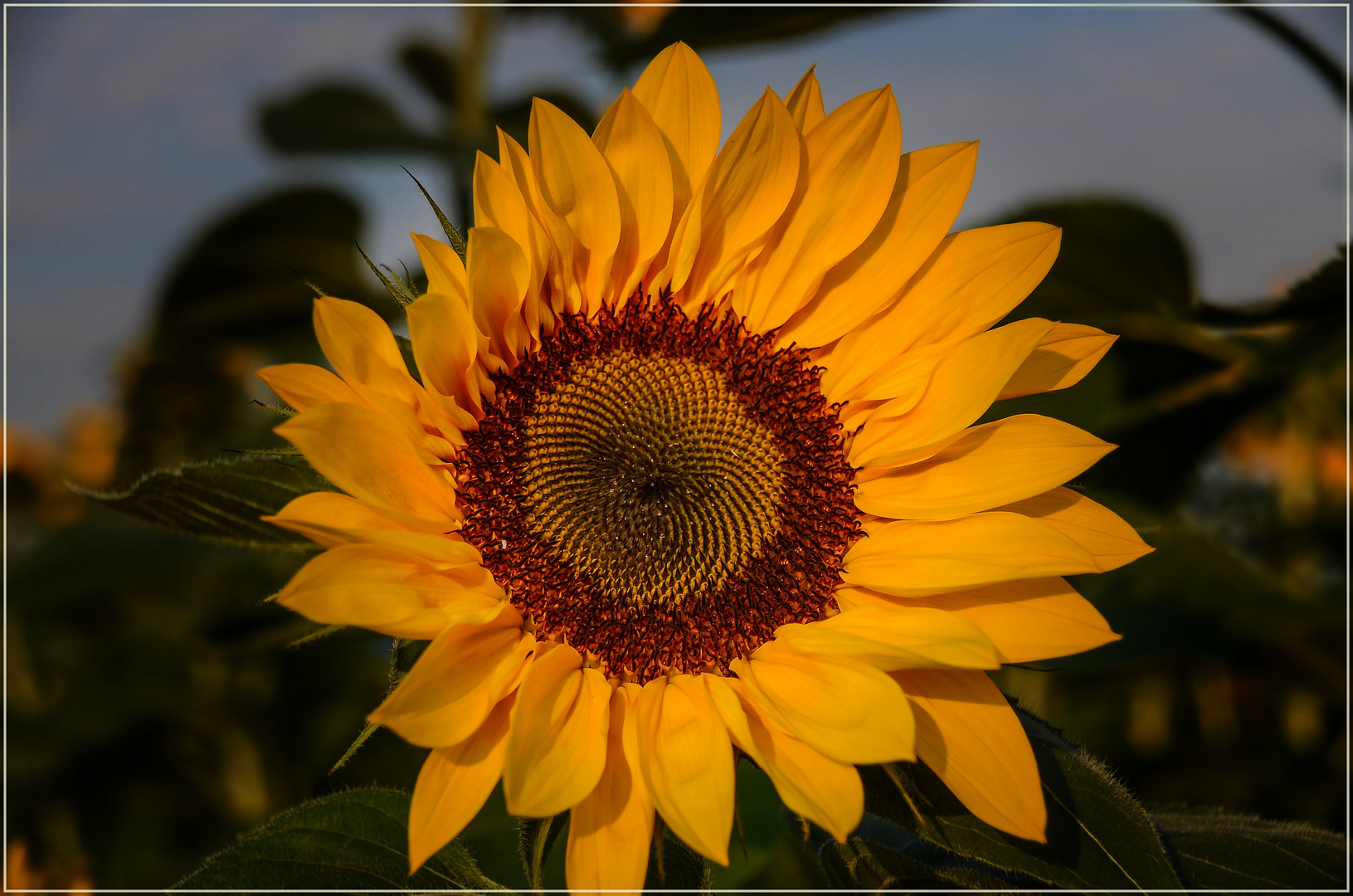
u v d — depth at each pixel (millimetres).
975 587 1034
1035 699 1212
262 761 1282
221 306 1221
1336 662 1225
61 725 1306
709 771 1013
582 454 1068
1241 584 1127
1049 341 1045
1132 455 1151
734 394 1071
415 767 1253
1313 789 1273
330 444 1006
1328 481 1304
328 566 997
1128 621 1128
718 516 1072
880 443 1062
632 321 1063
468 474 1043
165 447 1453
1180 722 1310
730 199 1052
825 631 1033
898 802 1017
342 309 1012
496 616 1025
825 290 1064
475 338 1034
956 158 1050
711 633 1067
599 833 1006
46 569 1187
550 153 1038
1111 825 1009
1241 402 1138
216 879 1019
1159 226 1107
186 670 1298
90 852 1282
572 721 1025
